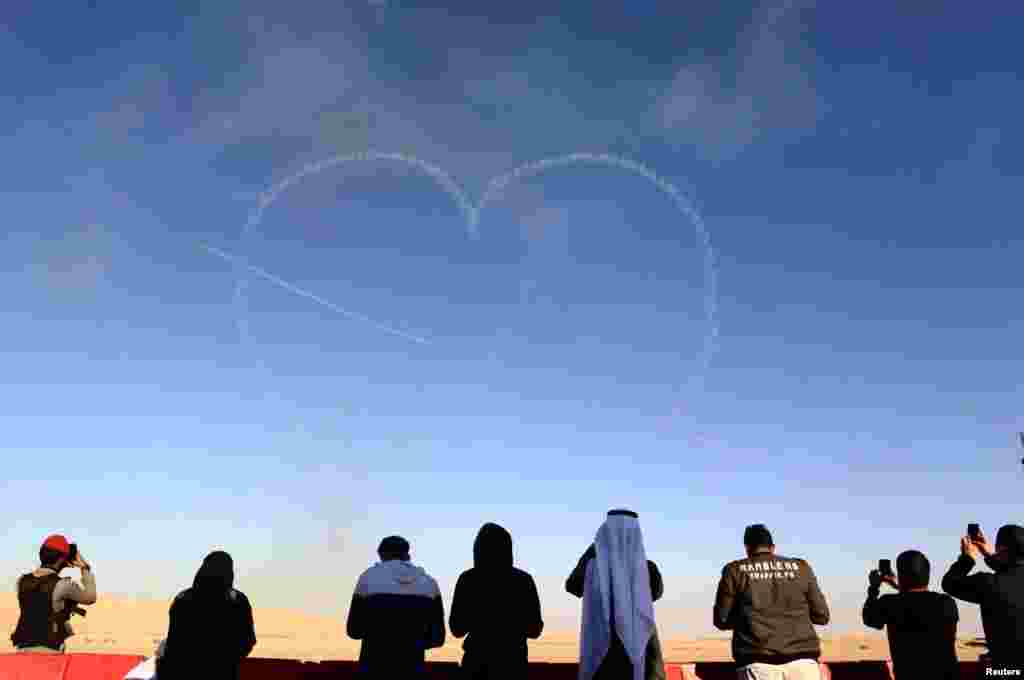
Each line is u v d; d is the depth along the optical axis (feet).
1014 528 25.17
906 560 25.55
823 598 25.62
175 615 23.61
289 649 97.60
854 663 27.76
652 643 22.39
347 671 27.22
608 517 23.73
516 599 23.47
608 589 22.45
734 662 26.20
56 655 26.22
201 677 23.06
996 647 24.31
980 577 24.95
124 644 90.68
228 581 24.41
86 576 29.84
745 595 25.31
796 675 24.63
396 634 23.66
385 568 24.56
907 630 25.08
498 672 22.75
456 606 23.53
